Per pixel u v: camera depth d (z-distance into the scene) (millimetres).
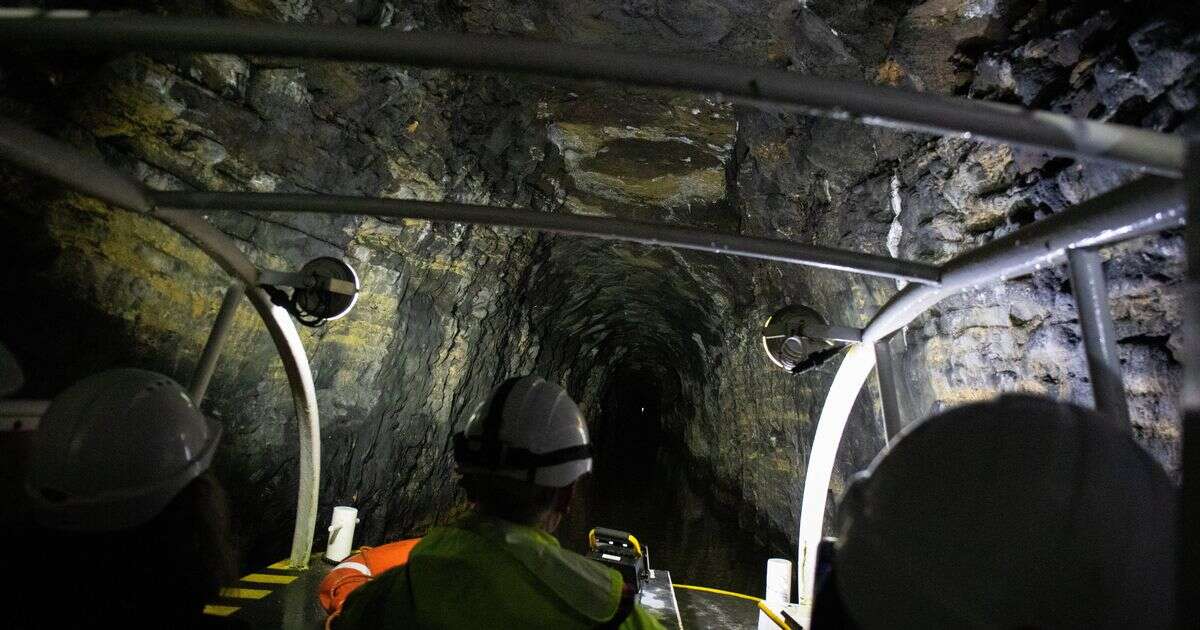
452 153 5742
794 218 5680
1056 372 2619
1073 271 1386
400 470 7156
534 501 1069
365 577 2158
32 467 855
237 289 2867
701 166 6613
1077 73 2465
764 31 3980
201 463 972
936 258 3617
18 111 3105
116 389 904
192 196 1982
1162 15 1921
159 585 847
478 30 4594
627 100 5609
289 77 4199
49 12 1015
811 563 3568
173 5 3311
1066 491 580
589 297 11938
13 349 3346
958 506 611
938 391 3623
